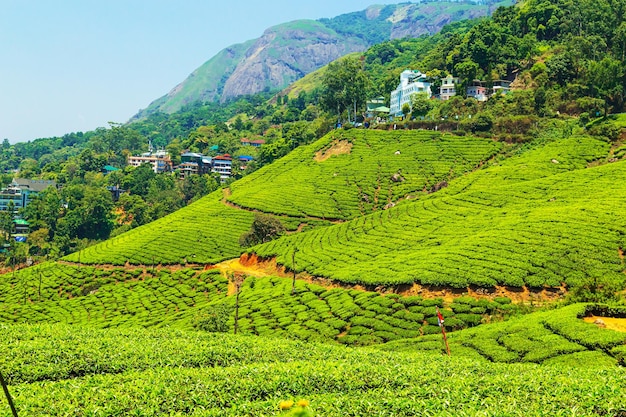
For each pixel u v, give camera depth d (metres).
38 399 26.16
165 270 108.06
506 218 82.31
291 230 113.38
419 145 141.12
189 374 30.30
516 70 171.88
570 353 41.31
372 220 101.56
